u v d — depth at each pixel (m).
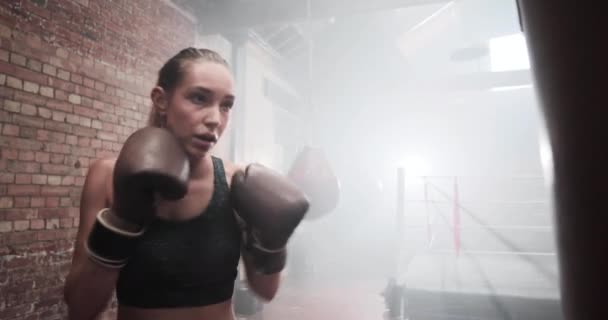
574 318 0.32
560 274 0.34
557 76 0.31
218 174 0.86
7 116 2.34
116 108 3.14
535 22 0.34
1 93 2.30
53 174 2.61
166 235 0.75
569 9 0.30
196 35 4.20
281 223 0.78
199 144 0.76
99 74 2.99
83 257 0.71
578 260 0.31
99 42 3.00
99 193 0.80
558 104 0.32
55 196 2.62
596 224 0.29
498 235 5.05
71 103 2.76
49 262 2.57
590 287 0.30
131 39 3.31
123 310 0.76
